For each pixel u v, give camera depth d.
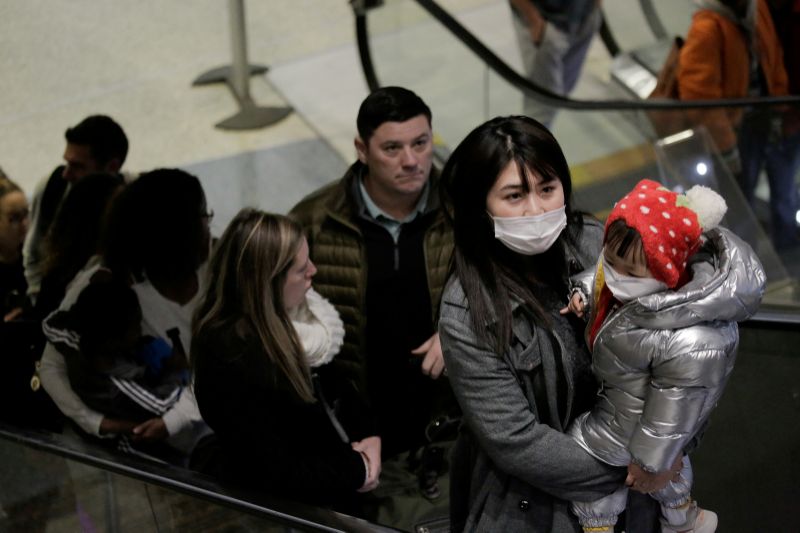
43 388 6.05
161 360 6.08
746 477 5.59
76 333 5.92
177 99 12.32
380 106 5.71
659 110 9.37
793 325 5.67
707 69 9.03
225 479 4.98
